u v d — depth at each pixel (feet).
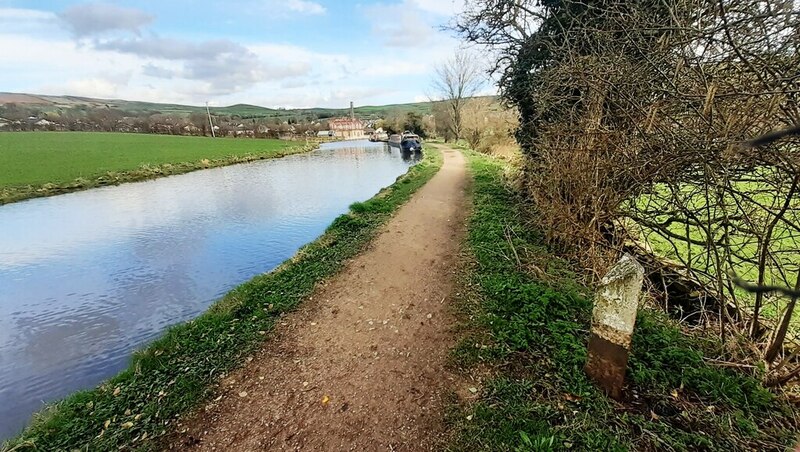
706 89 10.33
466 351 12.68
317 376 12.35
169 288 23.53
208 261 27.86
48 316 20.45
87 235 35.17
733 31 10.14
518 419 9.31
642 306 14.08
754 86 9.43
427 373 11.98
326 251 25.14
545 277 17.20
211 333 15.38
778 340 10.27
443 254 23.18
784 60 9.04
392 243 26.16
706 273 12.97
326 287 19.51
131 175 72.13
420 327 14.89
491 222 27.76
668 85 11.73
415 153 122.01
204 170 87.86
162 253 29.89
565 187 20.25
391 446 9.40
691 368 10.25
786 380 9.64
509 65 35.37
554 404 9.68
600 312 9.73
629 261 9.23
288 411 10.85
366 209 36.37
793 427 8.68
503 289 16.30
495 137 92.43
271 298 18.17
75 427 10.59
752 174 11.75
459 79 135.85
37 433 10.52
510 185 41.75
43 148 107.76
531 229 25.39
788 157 8.96
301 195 54.39
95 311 20.90
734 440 8.30
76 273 26.25
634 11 14.70
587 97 17.88
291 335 14.99
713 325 13.12
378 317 16.05
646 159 12.64
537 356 11.72
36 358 16.74
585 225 18.13
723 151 9.71
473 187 46.60
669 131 11.47
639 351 11.14
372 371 12.42
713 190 11.41
